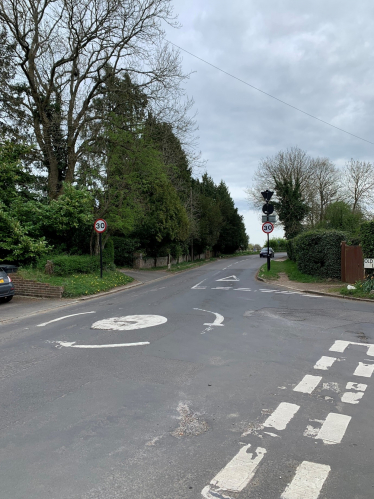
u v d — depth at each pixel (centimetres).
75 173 2144
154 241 3481
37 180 2300
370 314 1038
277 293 1526
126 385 532
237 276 2417
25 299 1493
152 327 899
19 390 523
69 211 1858
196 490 305
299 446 369
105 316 1072
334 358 645
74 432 403
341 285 1650
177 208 3441
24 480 321
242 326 898
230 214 6788
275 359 643
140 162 2122
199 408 456
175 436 391
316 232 1995
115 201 2152
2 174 1816
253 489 305
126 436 392
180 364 621
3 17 1881
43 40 2008
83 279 1742
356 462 342
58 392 512
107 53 2070
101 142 2058
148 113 2128
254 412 443
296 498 294
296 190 4209
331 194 4550
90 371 595
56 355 688
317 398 482
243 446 370
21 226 1767
